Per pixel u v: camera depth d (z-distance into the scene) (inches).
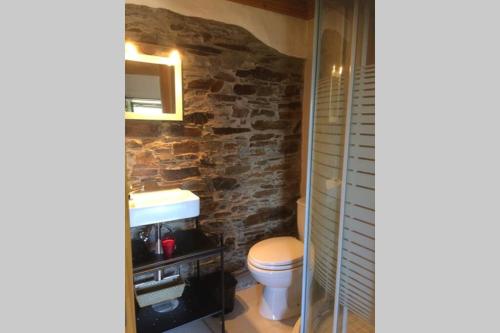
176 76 89.0
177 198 83.9
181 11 83.4
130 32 81.6
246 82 103.3
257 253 89.7
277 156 114.9
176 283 86.1
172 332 85.9
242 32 98.0
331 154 59.1
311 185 67.6
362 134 50.3
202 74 94.3
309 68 112.3
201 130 97.0
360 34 49.6
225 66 98.1
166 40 86.7
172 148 92.7
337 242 58.1
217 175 102.3
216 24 93.3
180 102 90.5
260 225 114.1
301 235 100.8
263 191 113.3
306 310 70.3
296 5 103.8
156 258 74.0
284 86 112.3
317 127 64.6
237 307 98.0
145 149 88.6
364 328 52.9
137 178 88.4
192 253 76.8
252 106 106.0
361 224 51.9
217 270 105.3
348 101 52.5
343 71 54.3
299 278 87.4
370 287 50.9
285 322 90.6
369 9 47.9
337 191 57.5
